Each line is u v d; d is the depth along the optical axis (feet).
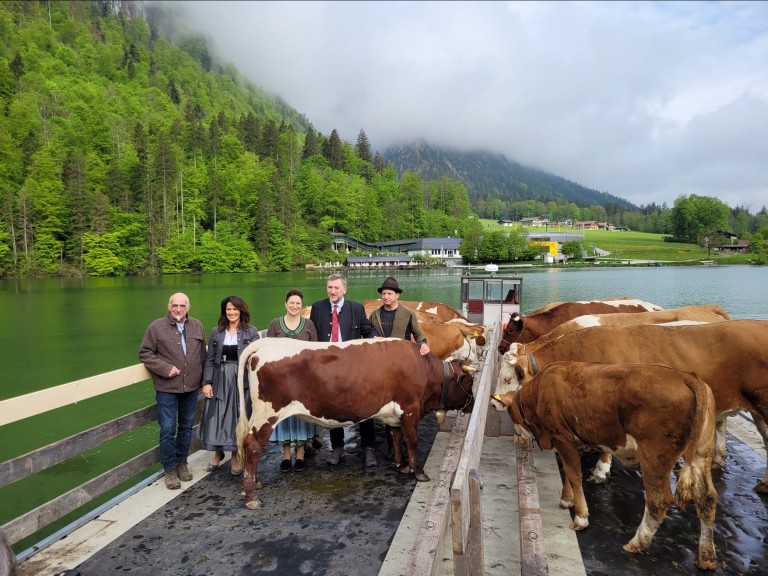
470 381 18.62
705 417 11.46
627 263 435.94
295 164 596.29
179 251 344.90
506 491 15.97
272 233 404.36
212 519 14.32
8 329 107.86
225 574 11.73
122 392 56.95
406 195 613.11
